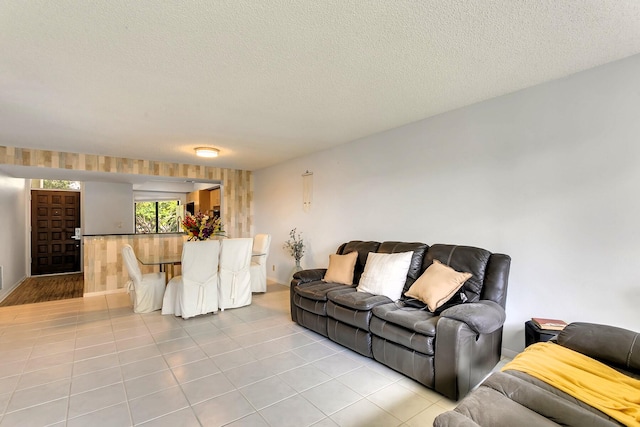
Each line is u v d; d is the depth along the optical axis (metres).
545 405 1.30
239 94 2.63
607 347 1.68
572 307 2.33
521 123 2.59
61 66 2.13
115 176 5.48
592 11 1.59
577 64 2.18
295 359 2.73
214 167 6.09
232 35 1.79
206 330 3.42
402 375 2.46
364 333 2.70
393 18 1.65
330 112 3.08
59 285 5.79
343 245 3.91
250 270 4.80
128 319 3.79
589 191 2.26
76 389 2.25
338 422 1.90
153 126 3.46
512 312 2.64
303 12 1.59
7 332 3.35
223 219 6.25
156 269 5.37
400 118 3.28
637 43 1.91
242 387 2.28
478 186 2.87
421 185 3.34
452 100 2.81
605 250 2.19
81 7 1.54
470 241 2.93
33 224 6.77
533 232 2.53
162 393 2.20
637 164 2.07
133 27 1.71
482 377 2.29
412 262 3.00
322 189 4.71
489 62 2.13
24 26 1.68
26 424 1.87
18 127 3.43
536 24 1.71
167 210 8.39
